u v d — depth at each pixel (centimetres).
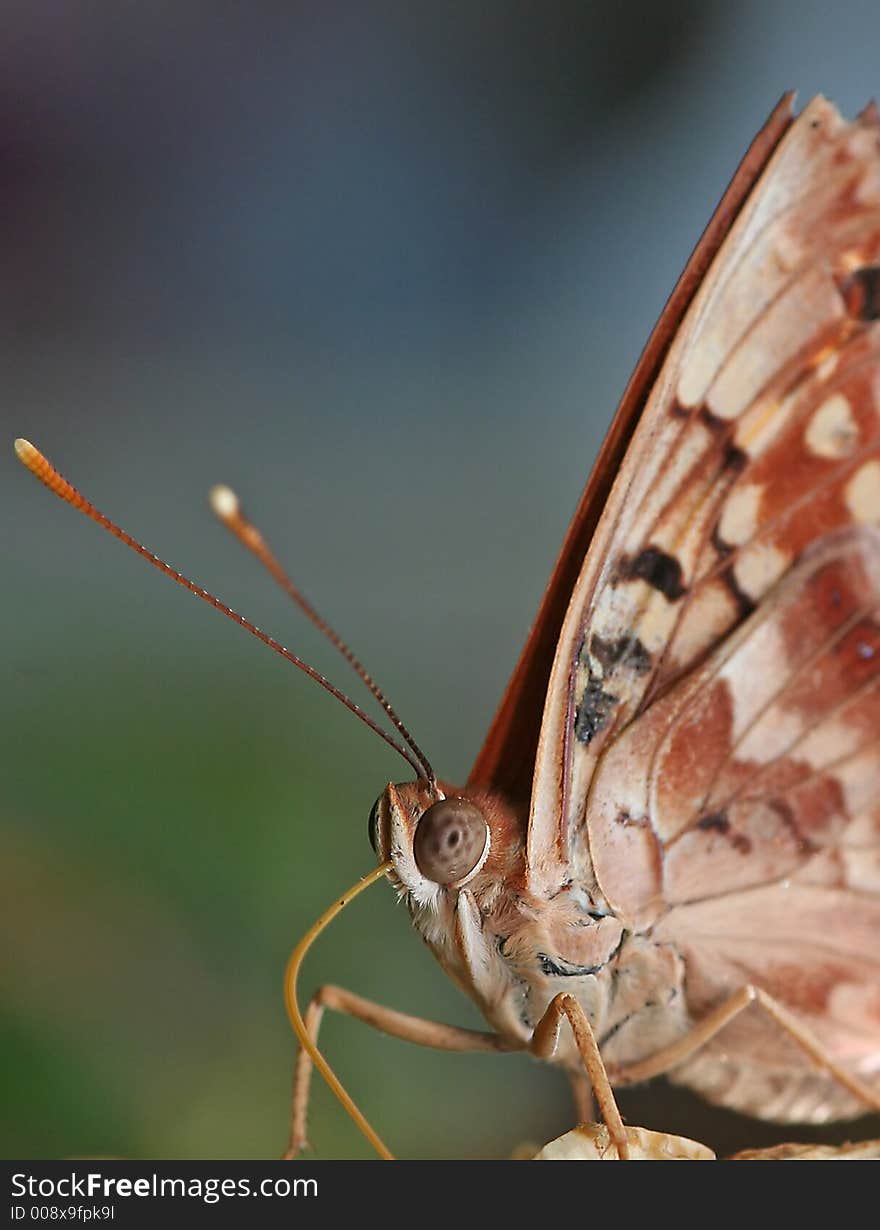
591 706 11
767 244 10
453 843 11
